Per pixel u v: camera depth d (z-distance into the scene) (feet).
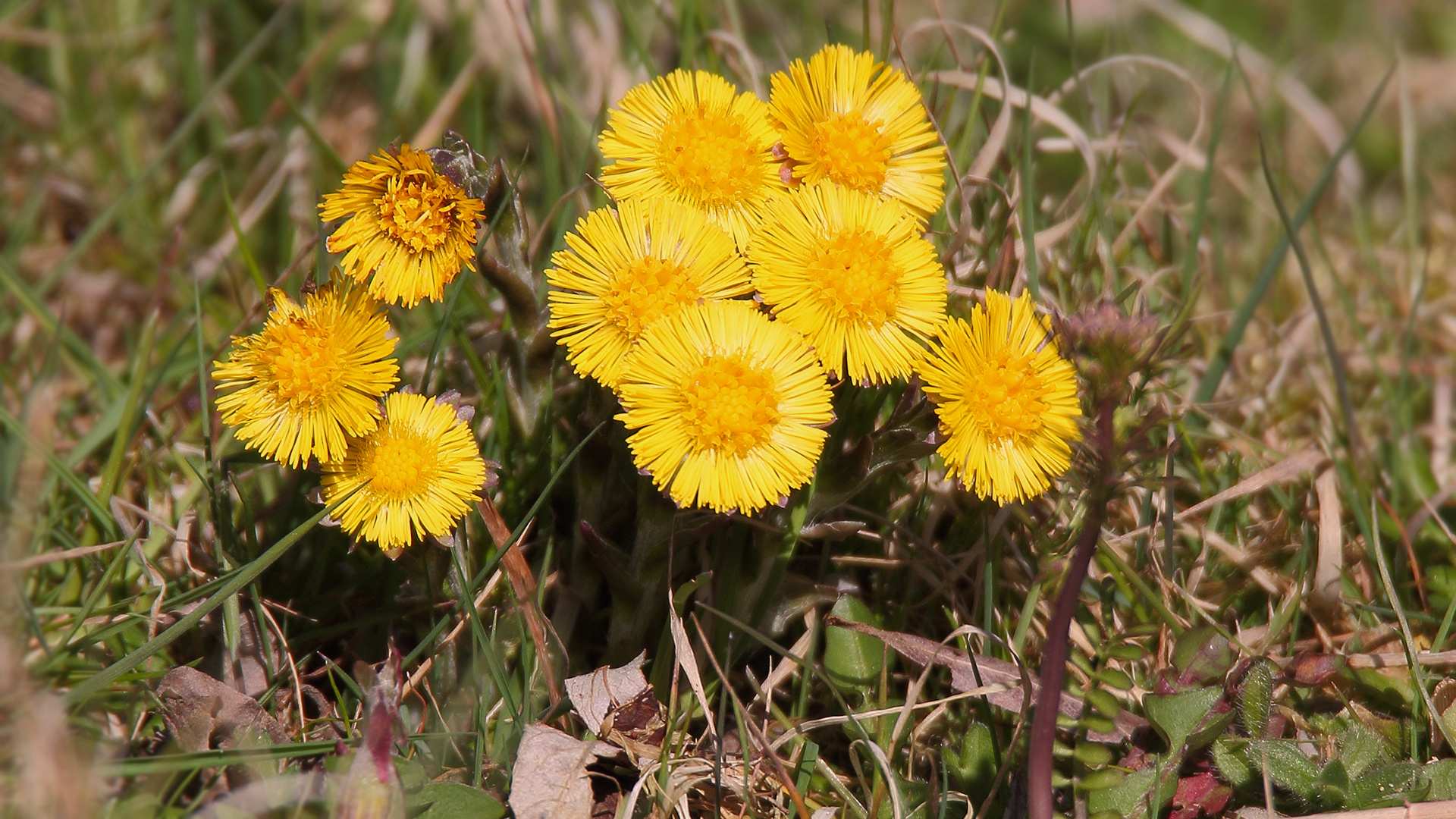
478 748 3.70
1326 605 3.84
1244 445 3.94
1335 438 3.98
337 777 3.66
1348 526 3.91
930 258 3.68
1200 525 3.87
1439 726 3.74
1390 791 3.70
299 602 3.80
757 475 3.64
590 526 3.70
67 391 3.98
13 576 3.72
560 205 3.87
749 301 3.67
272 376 3.66
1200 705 3.72
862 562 3.81
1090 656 3.80
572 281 3.66
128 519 3.82
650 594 3.73
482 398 3.87
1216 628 3.75
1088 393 3.66
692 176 3.68
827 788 3.75
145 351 3.85
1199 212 3.97
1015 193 3.93
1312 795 3.70
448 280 3.65
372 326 3.66
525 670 3.72
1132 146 4.02
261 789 3.66
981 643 3.79
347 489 3.67
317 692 3.75
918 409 3.69
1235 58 3.99
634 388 3.63
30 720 3.64
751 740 3.75
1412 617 3.82
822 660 3.79
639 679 3.73
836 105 3.71
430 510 3.67
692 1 4.00
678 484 3.63
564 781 3.70
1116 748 3.76
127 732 3.73
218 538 3.78
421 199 3.64
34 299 3.96
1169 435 3.90
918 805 3.71
